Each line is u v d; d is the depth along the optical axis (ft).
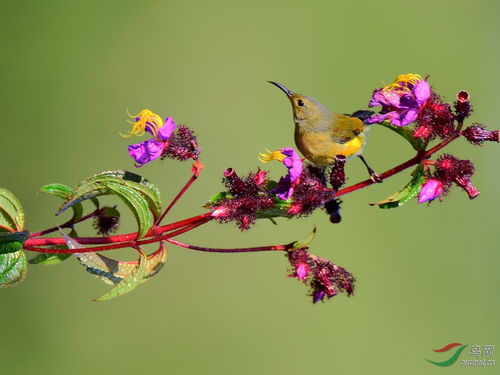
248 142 53.72
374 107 18.52
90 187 17.01
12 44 49.96
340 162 17.83
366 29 58.85
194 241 47.37
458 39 59.67
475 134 17.49
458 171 17.54
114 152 50.93
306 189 17.87
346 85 57.00
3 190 17.39
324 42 57.77
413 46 59.06
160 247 17.49
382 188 50.16
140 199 17.08
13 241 16.51
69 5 51.57
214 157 52.54
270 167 52.47
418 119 17.76
